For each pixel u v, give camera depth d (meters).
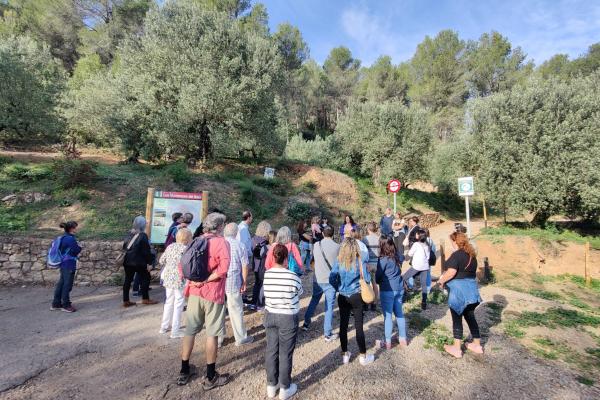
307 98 46.00
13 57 14.52
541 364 4.61
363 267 4.26
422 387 3.88
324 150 27.25
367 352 4.71
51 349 4.48
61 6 33.75
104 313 5.91
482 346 5.08
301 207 14.78
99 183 11.20
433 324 5.85
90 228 8.89
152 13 16.94
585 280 10.01
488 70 39.22
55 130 16.12
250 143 19.50
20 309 5.98
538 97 14.07
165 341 4.88
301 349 4.79
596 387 4.05
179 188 12.63
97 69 26.75
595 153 12.21
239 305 4.80
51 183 10.61
